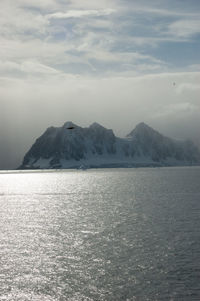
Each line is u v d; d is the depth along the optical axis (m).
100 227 73.25
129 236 63.38
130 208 104.06
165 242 57.75
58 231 70.06
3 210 107.25
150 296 36.88
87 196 149.00
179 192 153.62
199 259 47.84
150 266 45.62
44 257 51.22
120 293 37.84
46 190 192.62
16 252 54.19
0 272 45.09
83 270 45.09
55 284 40.84
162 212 93.06
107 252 52.81
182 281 40.34
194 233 64.38
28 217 91.06
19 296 37.94
